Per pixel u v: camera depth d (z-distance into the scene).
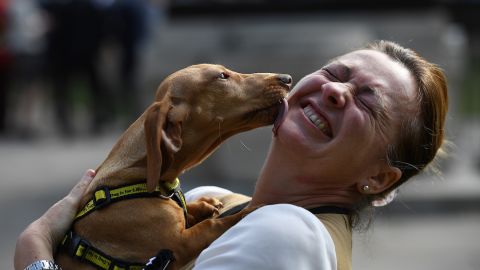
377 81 3.96
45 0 16.66
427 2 10.71
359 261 8.09
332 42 10.14
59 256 3.98
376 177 3.99
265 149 10.27
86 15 16.56
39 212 10.52
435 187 10.73
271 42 10.29
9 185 12.14
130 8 17.08
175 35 10.84
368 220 4.09
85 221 4.02
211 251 3.64
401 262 8.24
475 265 8.18
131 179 4.08
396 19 10.63
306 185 3.98
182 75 4.30
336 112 3.91
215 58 10.49
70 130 16.81
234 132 4.42
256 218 3.65
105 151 15.06
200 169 10.74
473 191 10.61
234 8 10.71
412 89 4.00
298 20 10.50
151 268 3.84
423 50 10.66
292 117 3.99
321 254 3.56
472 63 13.68
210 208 4.28
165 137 4.04
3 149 15.53
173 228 3.99
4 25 16.73
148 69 11.01
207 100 4.29
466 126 13.25
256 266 3.51
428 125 4.04
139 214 4.00
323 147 3.89
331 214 3.91
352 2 10.63
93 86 16.91
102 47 17.09
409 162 4.03
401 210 10.23
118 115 17.58
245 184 10.34
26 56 17.70
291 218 3.60
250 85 4.38
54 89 16.75
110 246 3.97
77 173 12.98
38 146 15.77
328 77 4.04
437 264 8.10
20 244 3.93
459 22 14.84
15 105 17.73
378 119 3.91
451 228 9.64
